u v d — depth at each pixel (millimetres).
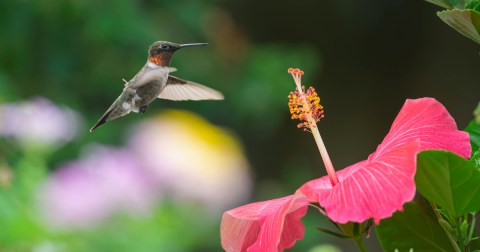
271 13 17109
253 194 16812
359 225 3021
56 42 12047
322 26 17453
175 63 13094
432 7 17391
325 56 17656
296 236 3160
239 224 3395
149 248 7859
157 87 4609
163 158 8727
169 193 8805
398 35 17766
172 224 8461
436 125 3111
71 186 7605
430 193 2914
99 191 7676
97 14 12055
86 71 12391
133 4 12328
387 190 2803
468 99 17094
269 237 3037
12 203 7363
